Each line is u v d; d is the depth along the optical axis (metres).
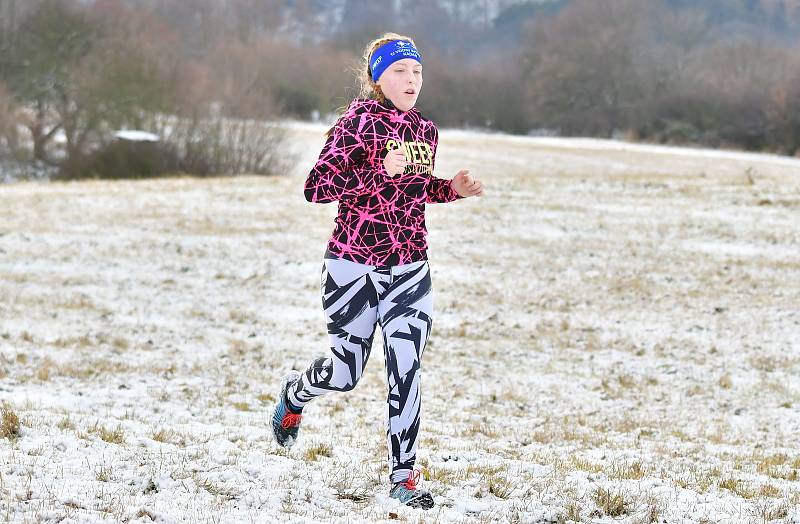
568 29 125.56
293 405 6.76
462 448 8.73
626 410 12.33
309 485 6.37
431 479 6.90
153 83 63.12
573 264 24.88
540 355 16.20
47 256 24.20
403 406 6.05
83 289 20.66
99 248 25.42
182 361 14.12
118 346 15.10
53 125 67.94
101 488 5.78
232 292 21.05
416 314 6.12
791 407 12.81
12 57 67.31
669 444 10.05
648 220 31.27
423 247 6.21
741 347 17.16
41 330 16.20
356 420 10.20
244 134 63.47
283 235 28.16
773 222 30.95
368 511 5.71
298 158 66.75
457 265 24.41
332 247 6.14
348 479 6.67
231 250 25.80
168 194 35.75
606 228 29.94
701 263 25.14
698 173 62.06
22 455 6.58
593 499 6.44
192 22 138.88
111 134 63.00
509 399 12.66
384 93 6.11
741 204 34.56
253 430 8.96
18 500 5.31
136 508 5.29
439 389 13.13
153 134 63.12
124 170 59.53
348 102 6.38
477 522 5.61
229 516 5.32
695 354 16.53
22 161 62.41
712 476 7.92
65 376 12.16
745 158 81.06
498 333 17.81
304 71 114.50
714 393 13.66
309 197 5.96
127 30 76.69
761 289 22.41
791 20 154.75
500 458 8.22
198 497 5.79
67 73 64.25
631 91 117.25
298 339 16.75
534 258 25.48
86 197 34.31
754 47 117.69
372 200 6.02
